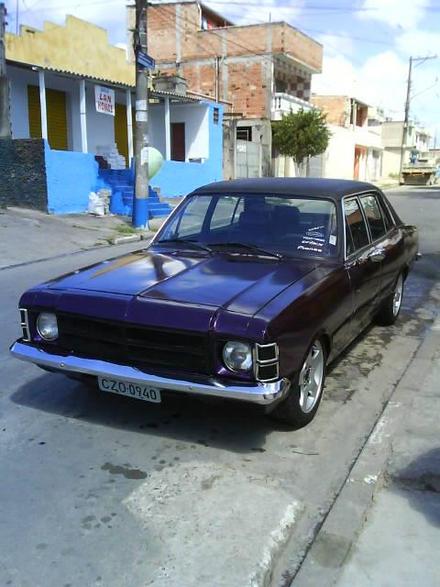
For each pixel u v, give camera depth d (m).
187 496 3.25
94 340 3.73
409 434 3.94
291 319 3.52
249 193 4.97
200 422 4.13
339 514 3.10
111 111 17.83
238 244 4.64
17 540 2.88
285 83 36.31
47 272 9.58
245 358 3.34
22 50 16.80
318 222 4.69
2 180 15.54
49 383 4.82
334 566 2.75
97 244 12.58
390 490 3.35
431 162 60.38
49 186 15.22
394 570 2.72
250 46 31.62
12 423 4.11
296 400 3.81
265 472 3.52
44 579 2.62
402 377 4.98
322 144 30.45
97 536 2.91
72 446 3.80
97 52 19.72
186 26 33.06
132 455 3.69
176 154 24.12
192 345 3.42
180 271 4.17
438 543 2.91
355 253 4.80
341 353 5.03
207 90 33.00
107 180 17.17
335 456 3.73
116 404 4.41
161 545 2.84
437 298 8.07
